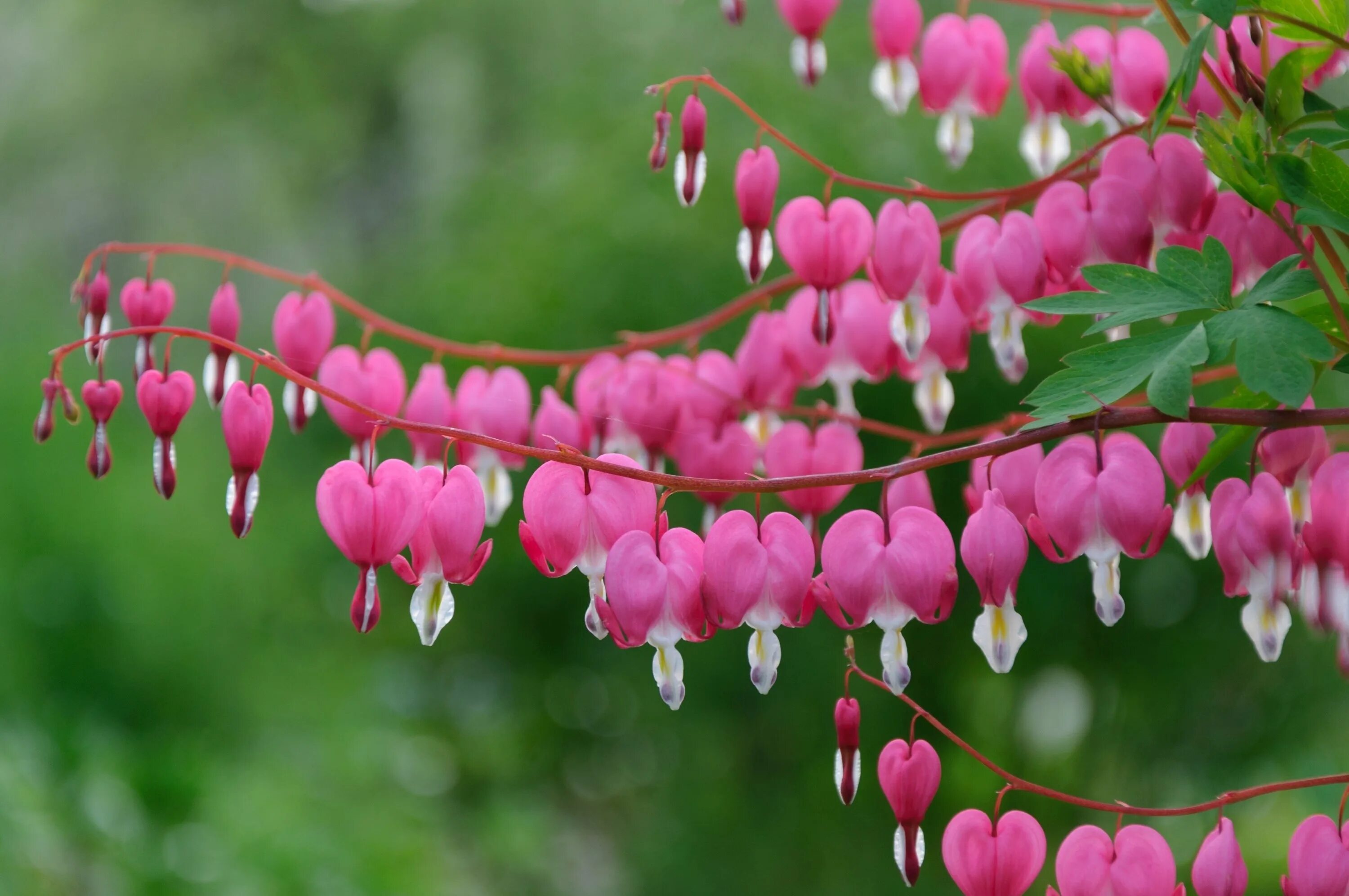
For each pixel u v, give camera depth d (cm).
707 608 101
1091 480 101
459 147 693
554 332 277
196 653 343
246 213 720
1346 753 266
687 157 108
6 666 299
